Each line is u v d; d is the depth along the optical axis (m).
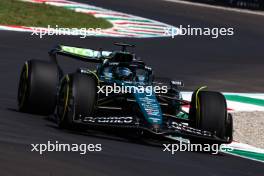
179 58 70.06
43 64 35.19
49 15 85.75
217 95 32.66
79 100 31.02
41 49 64.56
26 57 59.12
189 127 30.97
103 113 33.84
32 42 68.25
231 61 72.06
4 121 31.77
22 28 77.06
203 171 25.78
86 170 23.09
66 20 84.75
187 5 123.31
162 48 75.44
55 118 35.03
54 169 22.52
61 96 32.34
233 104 51.00
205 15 111.00
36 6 89.69
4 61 56.03
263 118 45.69
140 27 91.44
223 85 58.47
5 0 89.88
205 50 77.75
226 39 88.50
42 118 34.62
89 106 31.16
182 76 60.28
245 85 59.69
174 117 33.03
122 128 30.31
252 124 43.59
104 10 104.19
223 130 32.00
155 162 26.20
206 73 63.31
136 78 33.91
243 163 29.67
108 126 30.20
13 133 28.55
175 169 25.38
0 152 23.97
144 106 30.97
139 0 123.31
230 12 118.94
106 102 33.41
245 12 121.81
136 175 23.50
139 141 31.77
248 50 81.62
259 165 29.92
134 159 26.25
